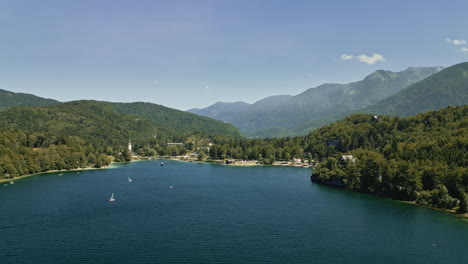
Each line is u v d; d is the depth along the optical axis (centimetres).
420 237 16138
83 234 16450
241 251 14388
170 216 19962
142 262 13162
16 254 13812
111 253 14038
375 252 14362
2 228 17212
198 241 15588
